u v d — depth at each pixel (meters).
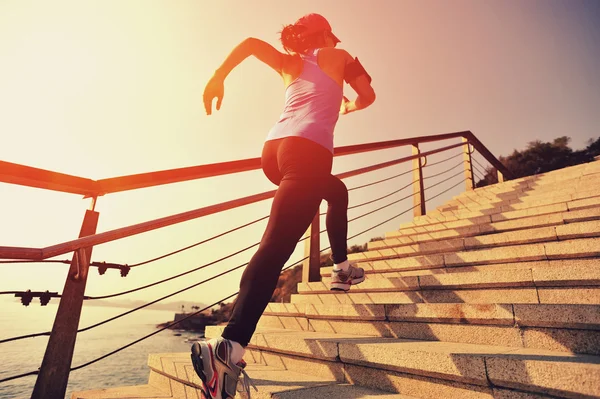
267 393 1.14
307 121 1.10
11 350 61.16
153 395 1.51
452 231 3.06
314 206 1.02
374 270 2.77
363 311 1.73
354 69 1.21
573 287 1.48
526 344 1.21
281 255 0.93
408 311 1.56
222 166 1.76
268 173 1.22
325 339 1.46
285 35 1.30
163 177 1.53
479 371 0.98
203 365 0.86
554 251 1.90
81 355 58.69
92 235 1.26
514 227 2.69
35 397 1.17
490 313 1.31
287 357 1.56
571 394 0.81
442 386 1.06
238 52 1.11
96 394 1.51
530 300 1.56
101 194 1.40
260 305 0.89
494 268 2.12
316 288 2.52
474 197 4.71
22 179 1.17
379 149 3.32
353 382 1.29
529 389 0.89
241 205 1.92
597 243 1.77
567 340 1.13
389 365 1.17
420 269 2.48
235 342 0.86
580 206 2.63
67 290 1.28
